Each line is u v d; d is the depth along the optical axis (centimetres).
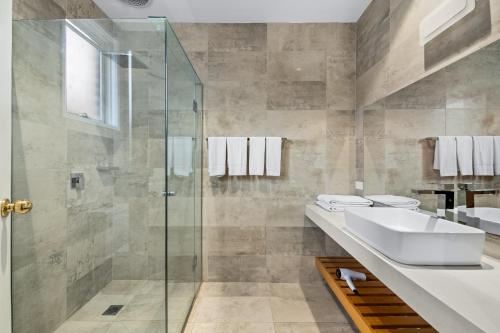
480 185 117
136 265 154
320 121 249
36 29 146
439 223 126
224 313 203
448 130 134
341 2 219
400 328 125
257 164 241
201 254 252
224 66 249
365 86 229
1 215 112
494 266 98
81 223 153
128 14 233
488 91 112
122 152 153
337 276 192
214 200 252
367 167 223
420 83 157
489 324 62
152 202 154
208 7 224
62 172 153
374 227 115
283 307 211
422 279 87
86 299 154
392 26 188
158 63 150
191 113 212
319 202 231
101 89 153
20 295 143
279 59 249
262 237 252
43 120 149
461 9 125
